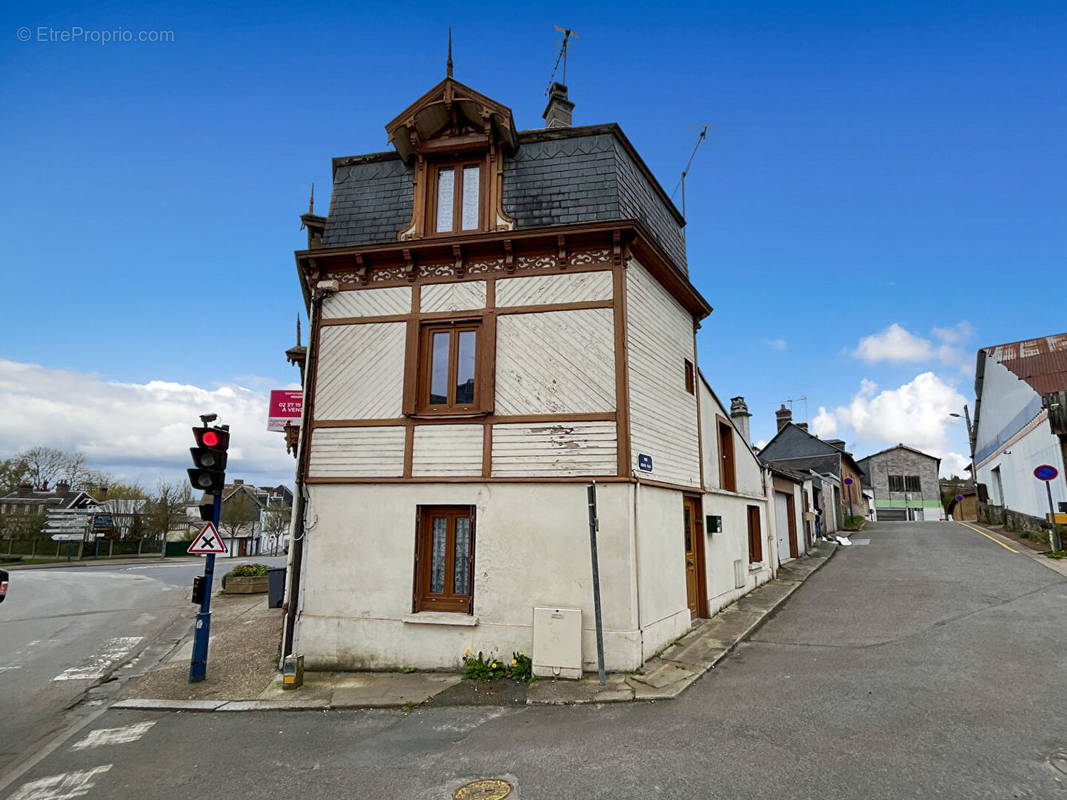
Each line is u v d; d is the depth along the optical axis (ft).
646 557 29.09
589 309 30.37
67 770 19.56
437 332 32.40
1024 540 65.10
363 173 35.55
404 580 29.68
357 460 31.35
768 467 55.52
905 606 37.32
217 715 24.49
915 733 18.47
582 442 29.09
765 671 26.13
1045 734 17.92
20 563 136.87
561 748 19.08
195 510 212.43
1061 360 75.77
